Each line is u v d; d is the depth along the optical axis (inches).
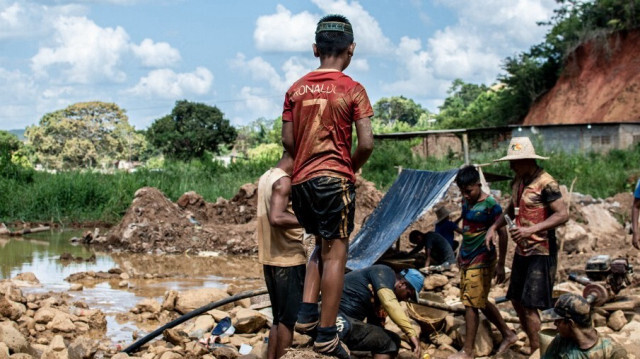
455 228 434.9
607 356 196.2
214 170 1264.8
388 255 399.2
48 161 4050.2
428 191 399.2
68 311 324.5
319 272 188.2
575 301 195.5
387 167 1256.2
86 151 4060.0
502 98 2194.9
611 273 273.1
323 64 181.0
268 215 209.6
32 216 820.6
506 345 257.6
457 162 1298.0
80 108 4227.4
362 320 232.5
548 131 1521.9
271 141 3255.4
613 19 1862.7
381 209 423.5
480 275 247.6
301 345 216.4
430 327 276.7
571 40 1947.6
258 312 290.8
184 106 3309.5
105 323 312.0
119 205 849.5
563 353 199.8
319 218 173.3
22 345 251.6
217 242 628.7
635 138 1480.1
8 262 519.5
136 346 263.4
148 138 3383.4
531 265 239.5
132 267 511.8
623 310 267.4
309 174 173.2
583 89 1902.1
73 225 799.7
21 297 321.1
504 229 250.7
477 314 250.5
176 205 697.6
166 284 434.9
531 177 241.4
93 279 446.3
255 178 1144.2
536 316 240.2
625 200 786.8
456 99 4010.8
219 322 279.7
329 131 173.2
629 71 1817.2
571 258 484.7
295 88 179.5
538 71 2049.7
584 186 1052.5
